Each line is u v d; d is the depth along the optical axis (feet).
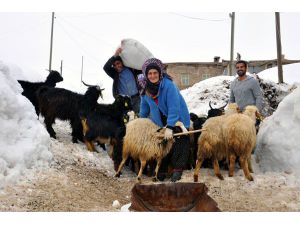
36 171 19.62
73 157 23.21
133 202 15.81
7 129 19.54
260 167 23.22
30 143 20.21
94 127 24.77
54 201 17.21
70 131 29.84
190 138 23.13
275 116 23.00
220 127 20.95
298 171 20.61
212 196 18.83
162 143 21.12
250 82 25.03
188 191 16.30
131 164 24.77
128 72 28.48
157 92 21.21
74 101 25.95
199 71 108.47
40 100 26.04
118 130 23.12
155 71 20.88
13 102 20.61
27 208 16.01
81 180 20.40
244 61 25.16
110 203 18.35
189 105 43.34
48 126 25.96
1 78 21.72
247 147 20.49
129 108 25.13
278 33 63.72
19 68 40.34
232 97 26.32
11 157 18.66
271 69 81.00
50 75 29.45
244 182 20.30
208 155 20.88
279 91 40.81
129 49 28.09
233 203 17.90
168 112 21.08
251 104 25.07
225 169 23.48
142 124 21.29
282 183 19.95
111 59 28.30
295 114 21.80
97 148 26.78
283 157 21.54
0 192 16.81
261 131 23.73
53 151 22.82
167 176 22.61
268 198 18.28
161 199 16.39
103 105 25.68
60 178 19.70
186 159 21.50
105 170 23.32
